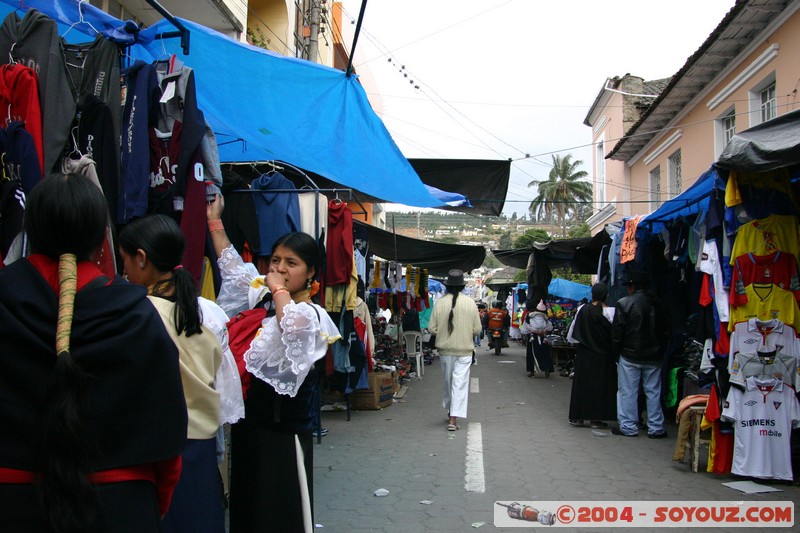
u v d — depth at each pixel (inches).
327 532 158.7
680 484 203.6
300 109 248.8
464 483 204.4
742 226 206.5
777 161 173.5
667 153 646.5
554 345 557.6
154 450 60.7
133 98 121.6
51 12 151.8
